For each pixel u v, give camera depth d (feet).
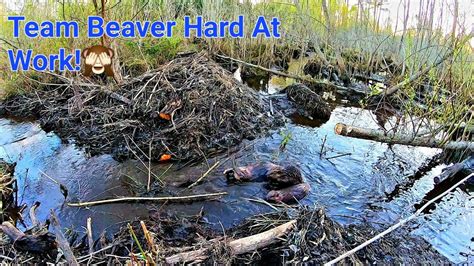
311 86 21.95
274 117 17.31
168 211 11.11
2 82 18.56
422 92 19.16
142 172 13.05
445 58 15.71
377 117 18.20
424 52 18.03
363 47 23.35
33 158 13.82
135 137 14.75
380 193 12.39
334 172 13.42
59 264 8.02
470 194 12.45
